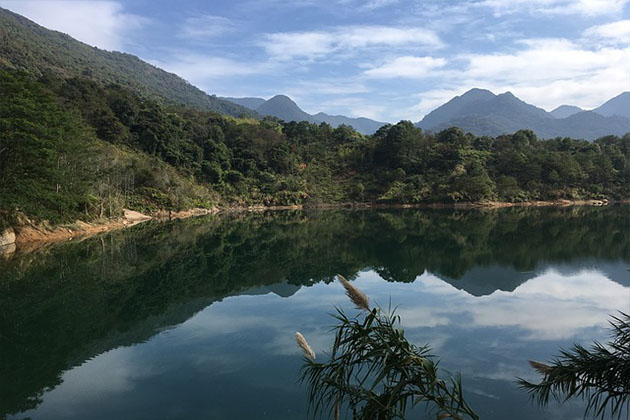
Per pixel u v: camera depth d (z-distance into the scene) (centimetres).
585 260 2450
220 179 8175
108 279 2045
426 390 382
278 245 3256
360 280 1997
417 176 8800
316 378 438
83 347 1152
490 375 935
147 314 1460
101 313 1477
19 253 2664
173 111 11331
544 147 10100
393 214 6619
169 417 774
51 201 2942
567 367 443
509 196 8156
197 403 827
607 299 1612
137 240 3453
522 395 833
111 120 7356
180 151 8150
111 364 1032
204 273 2206
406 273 2153
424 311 1454
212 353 1093
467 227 4412
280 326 1316
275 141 10581
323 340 1178
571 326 1290
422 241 3388
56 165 3241
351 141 11862
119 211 4684
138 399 847
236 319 1398
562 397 820
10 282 1956
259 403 820
